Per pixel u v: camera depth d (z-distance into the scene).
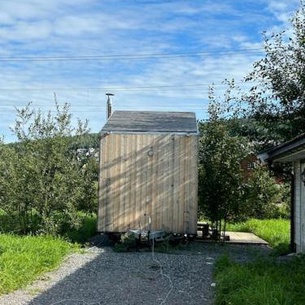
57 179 13.19
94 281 8.37
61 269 9.33
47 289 7.66
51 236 12.48
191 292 7.69
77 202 13.77
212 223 15.05
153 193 13.26
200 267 9.88
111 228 13.24
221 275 8.02
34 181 13.09
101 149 13.39
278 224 18.33
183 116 15.81
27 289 7.61
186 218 13.17
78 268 9.50
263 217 20.36
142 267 9.81
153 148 13.32
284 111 14.51
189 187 13.22
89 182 14.17
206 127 14.89
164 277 8.83
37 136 13.44
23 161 13.18
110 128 13.55
